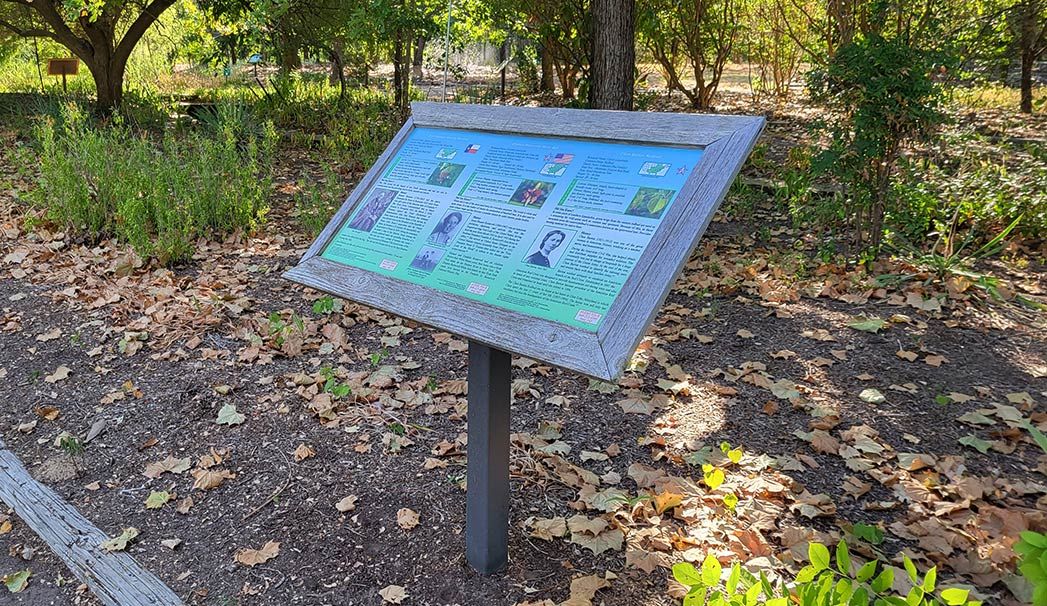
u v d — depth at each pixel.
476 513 2.29
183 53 14.12
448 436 3.16
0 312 4.35
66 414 3.37
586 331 1.71
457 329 1.90
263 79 15.13
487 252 2.01
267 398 3.45
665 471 2.89
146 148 6.20
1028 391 3.43
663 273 1.69
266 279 4.81
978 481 2.75
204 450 3.10
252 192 5.72
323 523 2.64
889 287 4.57
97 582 2.41
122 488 2.88
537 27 9.66
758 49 11.95
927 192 5.50
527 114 2.20
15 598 2.41
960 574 2.33
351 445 3.10
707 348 3.96
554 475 2.87
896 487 2.79
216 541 2.58
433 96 12.30
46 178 5.66
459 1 8.85
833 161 4.68
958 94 10.29
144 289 4.57
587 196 1.95
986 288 4.45
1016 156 7.01
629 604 2.23
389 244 2.22
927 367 3.68
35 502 2.79
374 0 8.62
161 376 3.65
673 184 1.84
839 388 3.51
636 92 12.14
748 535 2.46
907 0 5.74
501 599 2.26
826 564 1.59
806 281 4.74
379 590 2.32
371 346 4.00
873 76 4.55
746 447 3.06
